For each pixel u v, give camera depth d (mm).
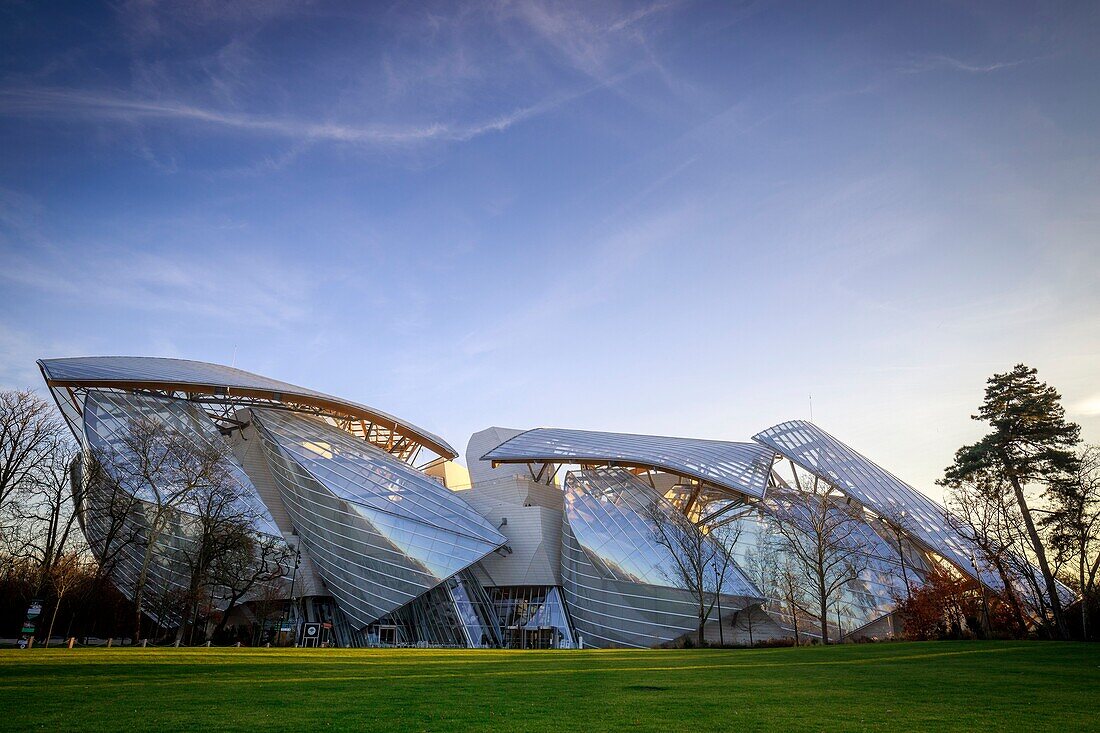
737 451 86188
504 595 84250
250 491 77125
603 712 18500
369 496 79875
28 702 19062
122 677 25750
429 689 23328
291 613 78812
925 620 59000
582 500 80375
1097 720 17031
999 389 63531
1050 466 57656
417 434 98625
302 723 16375
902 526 69188
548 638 79000
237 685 23906
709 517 78000
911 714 18062
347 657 39344
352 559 77250
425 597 76562
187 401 85062
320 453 85188
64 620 67500
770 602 69062
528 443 90062
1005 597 59969
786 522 71312
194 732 15070
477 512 84375
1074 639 54656
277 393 85750
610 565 73562
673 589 70500
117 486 64688
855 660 35938
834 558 67812
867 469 82000
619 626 71812
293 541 81125
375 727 15977
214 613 72312
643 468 84875
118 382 78125
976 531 57781
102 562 59344
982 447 60500
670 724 16625
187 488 63969
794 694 22172
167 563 69250
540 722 16844
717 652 47281
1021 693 21812
